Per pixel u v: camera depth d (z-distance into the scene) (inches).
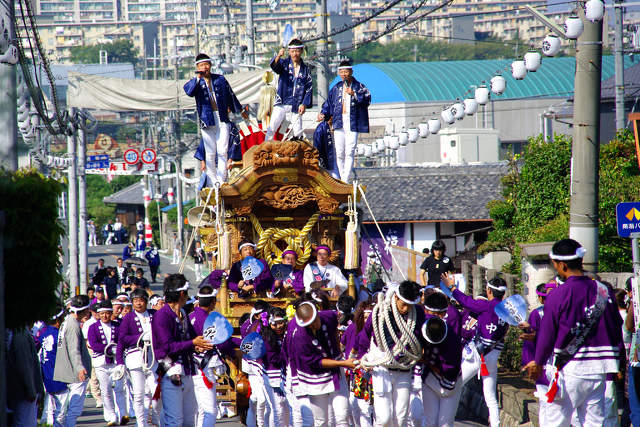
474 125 5374.0
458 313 884.6
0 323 606.9
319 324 751.7
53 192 686.5
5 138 819.4
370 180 3078.2
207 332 793.6
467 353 891.4
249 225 1139.3
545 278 1098.7
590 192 946.7
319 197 1114.1
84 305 988.6
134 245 4911.4
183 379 808.3
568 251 634.8
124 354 1000.2
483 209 2871.6
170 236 5034.5
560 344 631.2
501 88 1422.2
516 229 1866.4
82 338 991.0
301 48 1264.8
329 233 1149.7
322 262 1101.7
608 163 1517.0
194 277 3442.4
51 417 1043.3
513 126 5403.5
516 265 1764.3
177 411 803.4
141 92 2486.5
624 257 1325.0
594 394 637.9
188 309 943.7
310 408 765.9
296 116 1262.3
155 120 4751.5
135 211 6550.2
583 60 942.4
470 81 5536.4
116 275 2359.7
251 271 1032.8
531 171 1777.8
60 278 709.9
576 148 953.5
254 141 1299.2
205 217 1266.0
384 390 735.1
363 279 1321.4
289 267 1112.8
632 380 727.7
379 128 5290.4
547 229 1550.2
